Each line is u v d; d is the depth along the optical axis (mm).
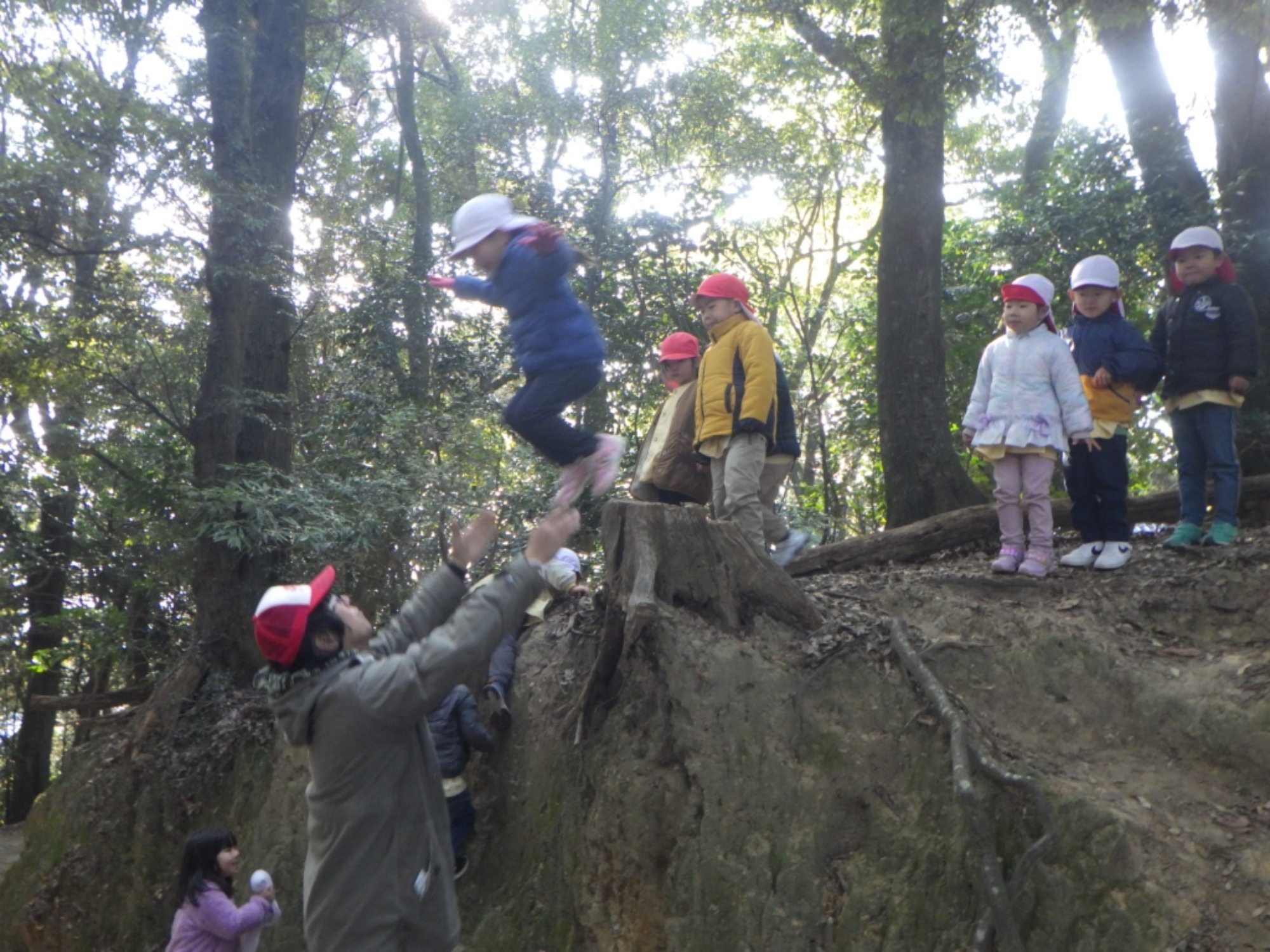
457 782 6883
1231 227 9492
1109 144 11055
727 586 6102
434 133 24188
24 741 19688
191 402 15250
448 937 3400
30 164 11375
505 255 4113
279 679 3350
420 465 12688
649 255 14953
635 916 5707
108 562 17516
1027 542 6875
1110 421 6438
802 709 5742
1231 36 9250
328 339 17375
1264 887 4508
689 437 7109
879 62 9867
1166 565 6289
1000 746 5270
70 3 12523
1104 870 4668
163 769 9438
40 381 14695
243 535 9984
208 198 11984
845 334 15984
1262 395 9180
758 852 5461
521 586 3363
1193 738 5215
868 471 16188
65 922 9242
